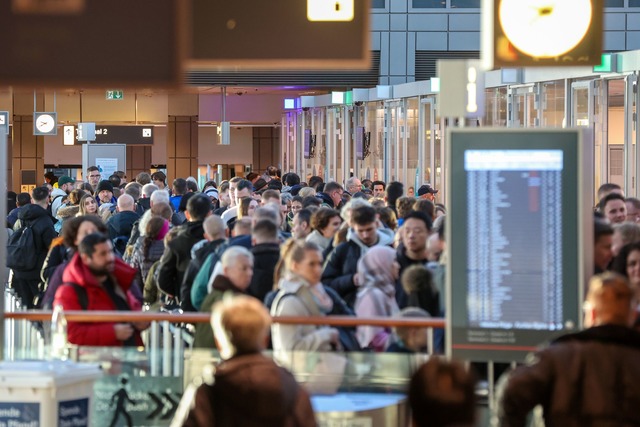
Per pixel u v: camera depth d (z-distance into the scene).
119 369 11.66
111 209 24.27
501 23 9.74
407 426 11.22
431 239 13.47
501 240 10.48
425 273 12.46
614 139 29.11
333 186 25.34
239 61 9.53
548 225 10.45
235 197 23.30
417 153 41.47
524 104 31.52
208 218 15.23
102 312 11.80
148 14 8.39
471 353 10.52
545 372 8.45
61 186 33.56
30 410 10.48
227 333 8.34
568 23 9.71
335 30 9.52
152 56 8.42
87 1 8.42
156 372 11.65
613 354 8.40
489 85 33.19
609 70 26.98
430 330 11.27
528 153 10.45
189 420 8.20
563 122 29.50
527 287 10.48
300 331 11.34
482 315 10.51
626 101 27.16
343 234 15.05
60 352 11.72
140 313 11.76
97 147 46.22
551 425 8.49
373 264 12.84
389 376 11.24
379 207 17.36
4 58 8.38
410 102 42.34
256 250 14.12
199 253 15.09
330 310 11.88
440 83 10.98
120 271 12.81
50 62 8.41
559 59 9.76
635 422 8.35
